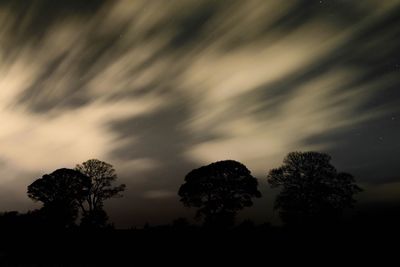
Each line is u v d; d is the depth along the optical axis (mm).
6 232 39281
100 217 45250
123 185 49250
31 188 45875
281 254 25875
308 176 40469
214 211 42594
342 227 34188
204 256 27688
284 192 40500
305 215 38781
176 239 36906
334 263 21094
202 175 43562
